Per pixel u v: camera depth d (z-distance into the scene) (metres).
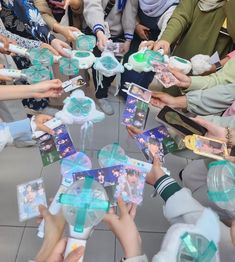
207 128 1.20
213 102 1.39
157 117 1.24
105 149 1.21
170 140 1.23
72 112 1.25
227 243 0.91
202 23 1.71
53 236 0.90
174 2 1.96
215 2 1.62
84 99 1.30
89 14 1.85
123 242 0.88
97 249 1.50
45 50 1.48
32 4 1.63
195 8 1.71
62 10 2.09
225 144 1.12
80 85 1.38
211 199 0.97
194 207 0.95
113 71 1.43
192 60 1.56
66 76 1.50
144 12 2.01
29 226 1.58
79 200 0.86
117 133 2.02
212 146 1.11
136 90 1.38
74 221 0.84
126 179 1.08
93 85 2.08
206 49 1.76
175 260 0.76
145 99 1.35
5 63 1.60
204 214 0.87
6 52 1.50
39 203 1.07
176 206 0.96
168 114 1.23
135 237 0.89
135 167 1.13
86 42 1.60
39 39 1.64
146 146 1.21
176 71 1.44
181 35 1.82
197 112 1.40
